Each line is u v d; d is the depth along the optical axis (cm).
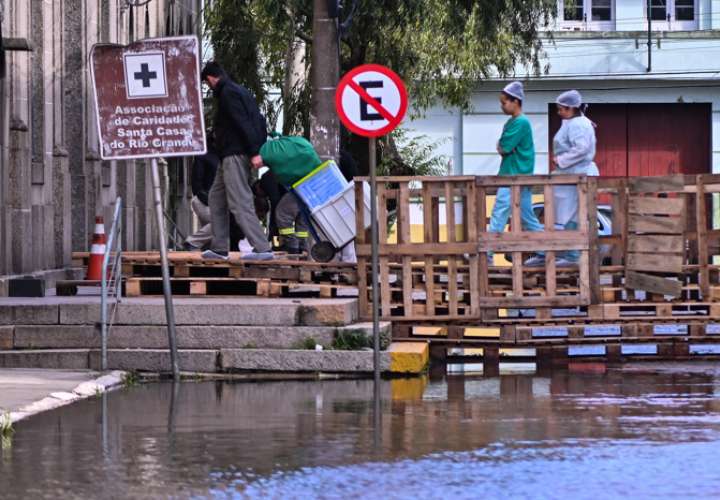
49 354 3306
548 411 2594
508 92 4231
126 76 3192
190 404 2723
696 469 1956
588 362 3694
